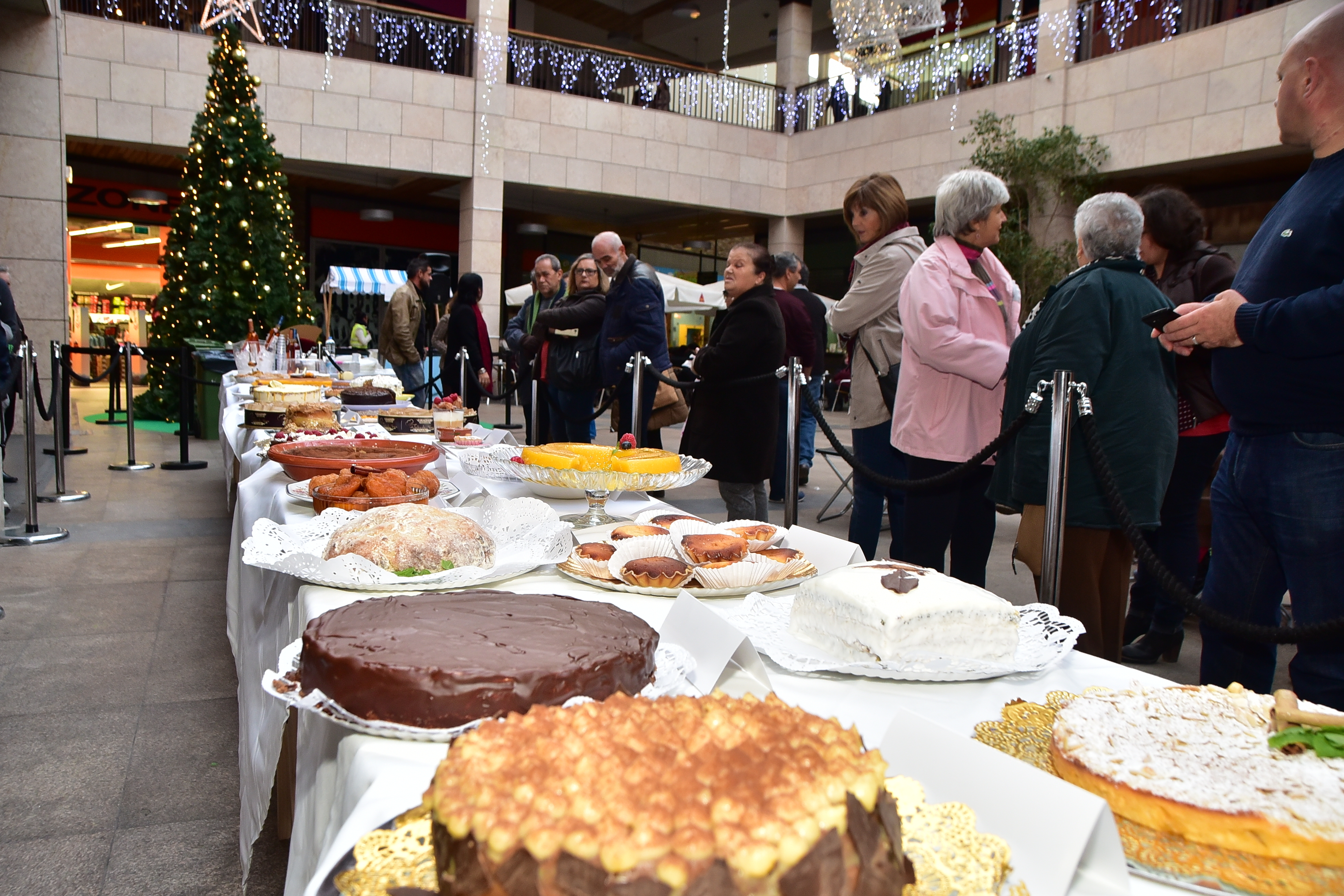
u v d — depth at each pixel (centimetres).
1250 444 189
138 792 227
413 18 1464
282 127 1360
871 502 356
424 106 1440
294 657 102
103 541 478
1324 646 180
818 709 95
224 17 1305
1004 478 245
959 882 56
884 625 101
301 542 151
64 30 1191
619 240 504
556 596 112
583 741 57
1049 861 61
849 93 1631
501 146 1496
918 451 278
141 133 1255
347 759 84
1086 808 60
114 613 365
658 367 482
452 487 206
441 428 309
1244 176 1243
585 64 1634
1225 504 202
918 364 278
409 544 133
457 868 51
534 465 186
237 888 189
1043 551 217
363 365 600
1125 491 223
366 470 180
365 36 1454
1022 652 108
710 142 1667
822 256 1880
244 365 529
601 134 1580
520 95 1516
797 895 46
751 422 347
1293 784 65
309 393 335
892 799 58
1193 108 1155
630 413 496
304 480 203
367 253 1784
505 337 700
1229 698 81
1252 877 60
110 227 1575
